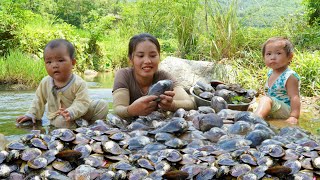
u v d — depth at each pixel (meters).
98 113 3.16
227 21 6.61
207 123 2.61
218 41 6.48
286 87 3.43
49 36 11.09
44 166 1.92
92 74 11.29
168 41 8.37
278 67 3.50
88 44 13.55
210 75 5.02
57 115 2.95
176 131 2.45
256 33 7.48
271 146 2.05
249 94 3.56
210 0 6.85
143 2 9.80
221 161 1.93
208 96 3.37
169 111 3.14
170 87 2.99
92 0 31.53
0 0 11.27
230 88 3.65
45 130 2.79
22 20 11.41
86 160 1.99
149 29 9.20
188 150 2.14
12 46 9.99
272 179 1.79
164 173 1.81
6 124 2.99
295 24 8.59
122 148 2.20
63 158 1.97
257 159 1.98
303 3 10.16
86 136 2.33
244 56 6.27
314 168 1.90
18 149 2.09
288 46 3.48
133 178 1.80
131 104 3.01
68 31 12.55
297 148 2.13
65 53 2.99
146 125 2.77
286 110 3.29
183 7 7.60
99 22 15.84
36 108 3.12
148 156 2.01
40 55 10.11
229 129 2.57
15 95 4.72
